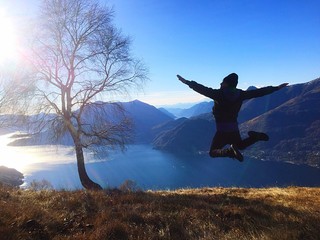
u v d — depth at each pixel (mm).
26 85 24141
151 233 8352
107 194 14961
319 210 12195
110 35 24531
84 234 7789
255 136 4863
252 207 12320
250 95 5258
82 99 24703
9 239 6926
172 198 14227
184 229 9016
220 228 9367
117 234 8281
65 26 24000
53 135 24938
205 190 20938
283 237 7672
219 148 5129
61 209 10922
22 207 9648
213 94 5188
